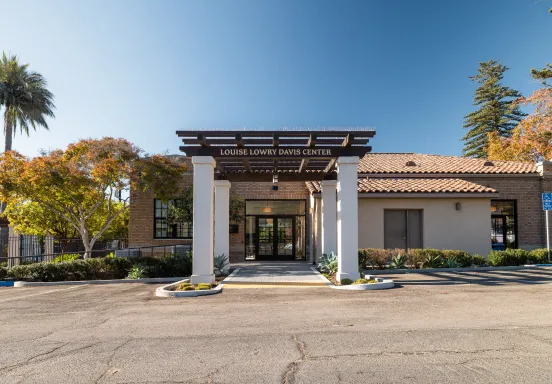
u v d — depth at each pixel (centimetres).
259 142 1111
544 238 1855
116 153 1507
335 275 1200
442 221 1638
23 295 1011
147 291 1023
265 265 1623
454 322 639
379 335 570
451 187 1666
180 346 534
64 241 2178
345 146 1119
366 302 812
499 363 455
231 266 1588
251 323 652
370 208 1639
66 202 1691
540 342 529
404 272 1314
